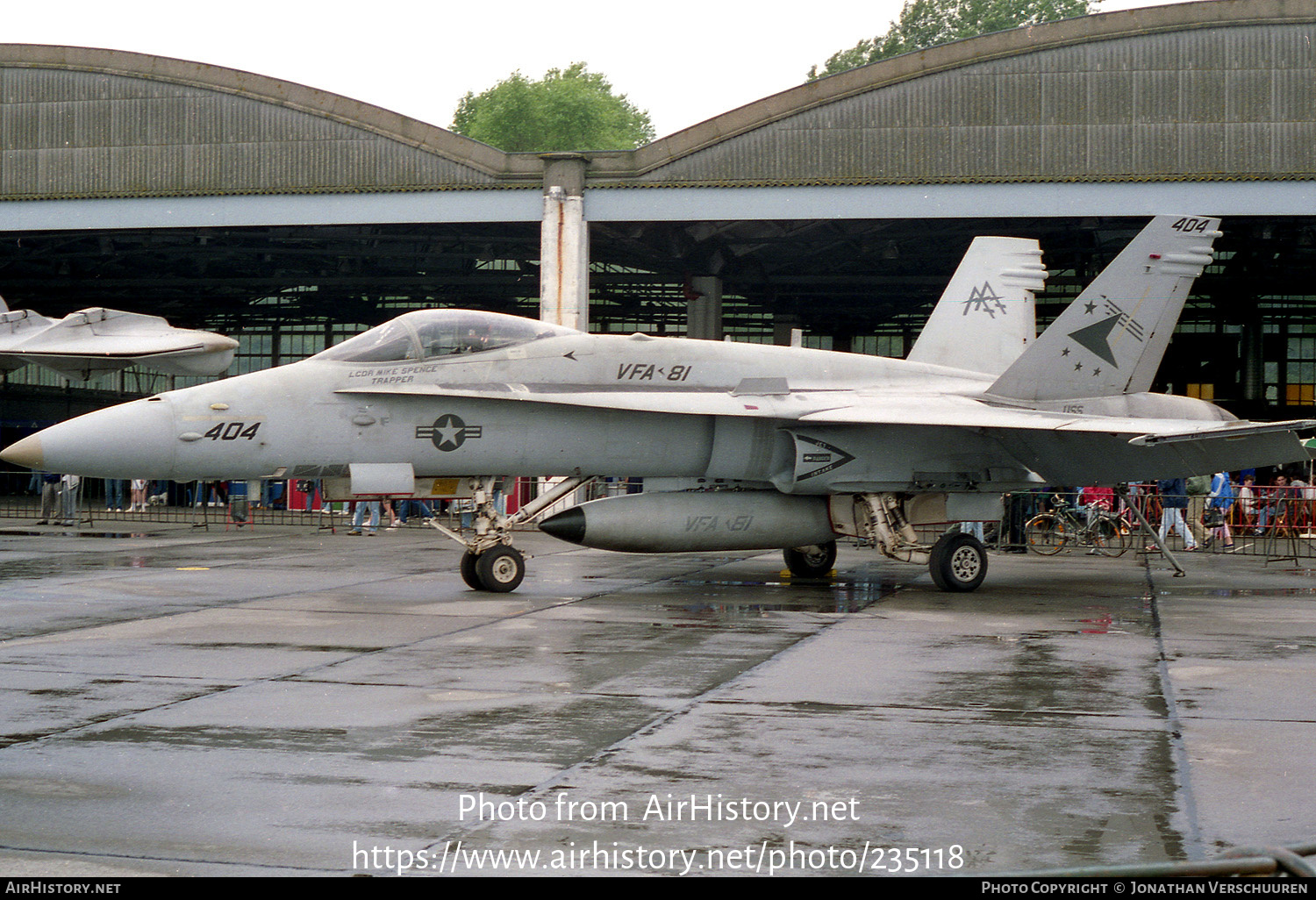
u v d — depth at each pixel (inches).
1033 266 697.6
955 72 893.8
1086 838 190.2
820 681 323.6
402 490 517.0
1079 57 878.4
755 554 783.7
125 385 1841.8
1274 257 1201.4
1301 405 1739.7
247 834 190.2
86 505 1349.7
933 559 559.8
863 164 906.1
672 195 932.0
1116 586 595.2
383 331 529.7
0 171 1006.4
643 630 420.2
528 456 538.3
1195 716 280.8
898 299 1598.2
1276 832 193.2
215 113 980.6
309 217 971.9
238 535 920.9
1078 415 619.8
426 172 960.3
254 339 1947.6
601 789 216.8
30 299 1552.7
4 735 254.8
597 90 3179.1
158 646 375.9
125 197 989.2
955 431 575.2
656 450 559.2
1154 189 872.3
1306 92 855.1
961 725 270.2
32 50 997.2
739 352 585.0
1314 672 341.4
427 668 338.6
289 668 337.7
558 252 938.1
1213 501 866.8
